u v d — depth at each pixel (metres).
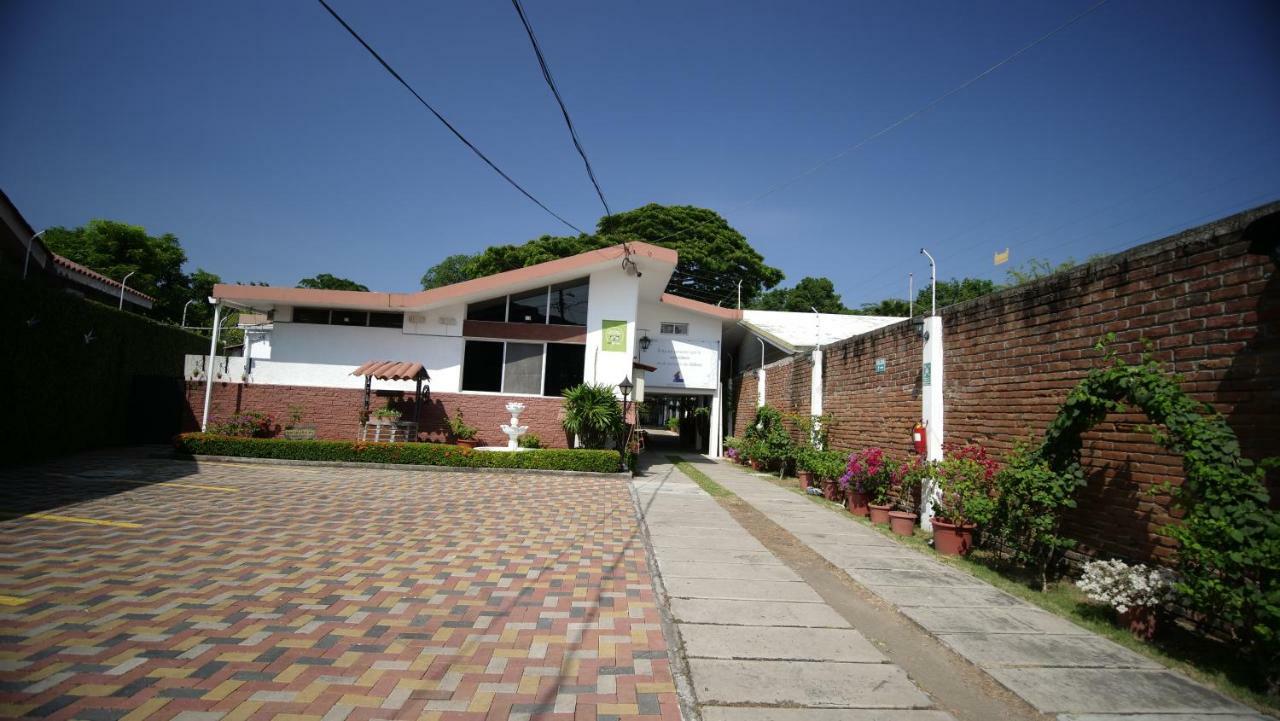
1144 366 4.63
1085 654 4.06
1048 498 5.27
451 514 8.12
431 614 4.48
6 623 3.92
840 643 4.20
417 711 3.11
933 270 8.56
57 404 11.90
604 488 11.23
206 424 14.12
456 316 15.32
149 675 3.34
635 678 3.58
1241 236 4.23
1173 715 3.29
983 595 5.29
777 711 3.24
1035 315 6.34
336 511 7.96
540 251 30.02
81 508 7.37
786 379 15.38
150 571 5.11
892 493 9.12
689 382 19.33
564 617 4.54
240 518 7.25
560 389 15.55
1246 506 3.66
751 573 5.86
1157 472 4.79
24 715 2.87
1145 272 5.02
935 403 8.04
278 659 3.62
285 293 14.28
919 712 3.28
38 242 14.04
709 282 32.66
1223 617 3.74
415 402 14.80
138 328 15.30
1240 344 4.21
